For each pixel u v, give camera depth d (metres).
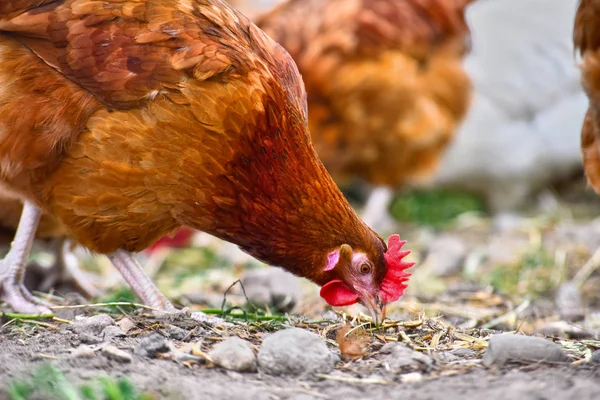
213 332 6.49
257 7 12.66
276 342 5.75
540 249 11.89
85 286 8.71
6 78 6.35
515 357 5.77
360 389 5.40
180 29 6.41
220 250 11.88
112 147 6.34
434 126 11.23
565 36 14.08
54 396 4.97
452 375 5.60
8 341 6.17
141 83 6.27
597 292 10.07
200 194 6.46
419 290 9.85
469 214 14.23
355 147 11.23
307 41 10.80
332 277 6.71
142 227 6.74
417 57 11.14
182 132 6.30
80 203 6.57
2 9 6.49
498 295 9.61
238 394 5.21
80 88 6.34
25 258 7.34
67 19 6.36
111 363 5.67
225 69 6.34
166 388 5.23
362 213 13.50
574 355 6.09
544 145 13.58
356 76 10.74
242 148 6.38
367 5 10.85
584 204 14.63
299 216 6.56
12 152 6.37
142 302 7.16
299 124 6.58
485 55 13.76
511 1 14.26
